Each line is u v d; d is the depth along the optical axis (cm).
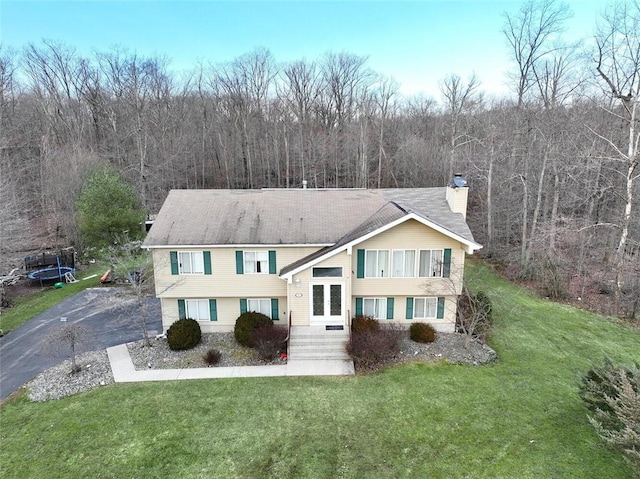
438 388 1563
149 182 4575
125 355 1891
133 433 1338
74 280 3003
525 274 3005
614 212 3092
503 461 1173
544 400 1466
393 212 2048
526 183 3069
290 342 1898
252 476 1152
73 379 1684
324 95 6388
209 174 5803
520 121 3341
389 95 5822
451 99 5119
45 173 4081
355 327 1947
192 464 1202
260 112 6009
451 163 4459
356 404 1477
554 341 1988
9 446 1294
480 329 2014
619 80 2389
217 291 2070
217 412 1444
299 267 1894
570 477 1102
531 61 3142
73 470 1187
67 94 5616
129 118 5272
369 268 1984
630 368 1188
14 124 4700
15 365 1834
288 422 1384
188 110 5934
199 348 1956
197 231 2055
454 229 2023
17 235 3089
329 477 1141
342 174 5662
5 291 2819
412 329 1969
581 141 3278
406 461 1192
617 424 1100
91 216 2930
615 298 2403
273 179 5853
